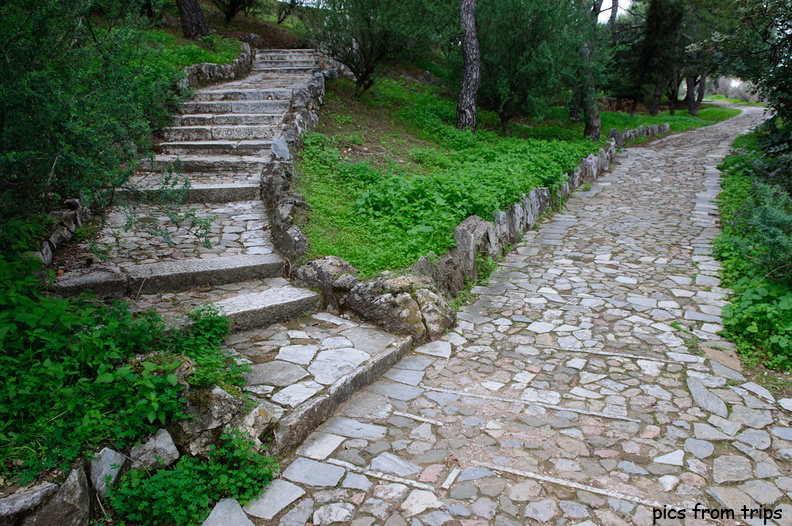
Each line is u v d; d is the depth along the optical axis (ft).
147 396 9.32
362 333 15.19
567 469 10.16
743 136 60.18
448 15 44.60
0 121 11.02
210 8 63.36
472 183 26.20
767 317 15.43
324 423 11.64
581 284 20.85
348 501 9.27
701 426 11.55
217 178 25.45
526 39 47.73
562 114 67.97
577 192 38.58
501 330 16.89
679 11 78.79
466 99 45.65
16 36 10.91
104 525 8.58
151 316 12.75
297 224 19.44
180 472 9.18
